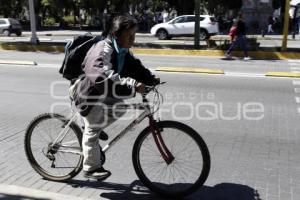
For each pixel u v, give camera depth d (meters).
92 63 4.05
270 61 17.33
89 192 4.67
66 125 4.71
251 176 5.14
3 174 5.12
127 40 4.15
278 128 7.26
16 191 4.55
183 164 4.43
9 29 34.62
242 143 6.40
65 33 38.59
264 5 40.50
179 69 13.98
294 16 36.47
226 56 18.23
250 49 19.72
